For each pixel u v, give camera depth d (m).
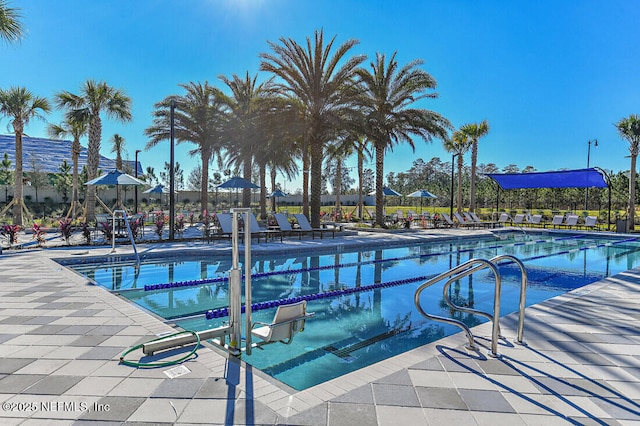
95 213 17.70
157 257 9.46
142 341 3.42
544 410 2.31
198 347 3.26
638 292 5.57
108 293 5.25
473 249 13.00
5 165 39.12
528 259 11.04
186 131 20.14
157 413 2.21
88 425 2.08
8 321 3.98
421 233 16.55
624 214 23.95
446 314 5.41
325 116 15.11
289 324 3.28
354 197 43.50
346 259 10.32
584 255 11.99
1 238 12.38
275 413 2.23
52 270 7.01
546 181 20.08
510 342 3.52
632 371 2.91
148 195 38.03
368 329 4.72
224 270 8.35
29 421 2.12
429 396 2.47
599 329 3.89
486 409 2.31
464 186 41.25
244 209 3.19
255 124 15.77
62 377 2.68
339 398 2.43
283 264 9.36
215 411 2.24
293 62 15.05
